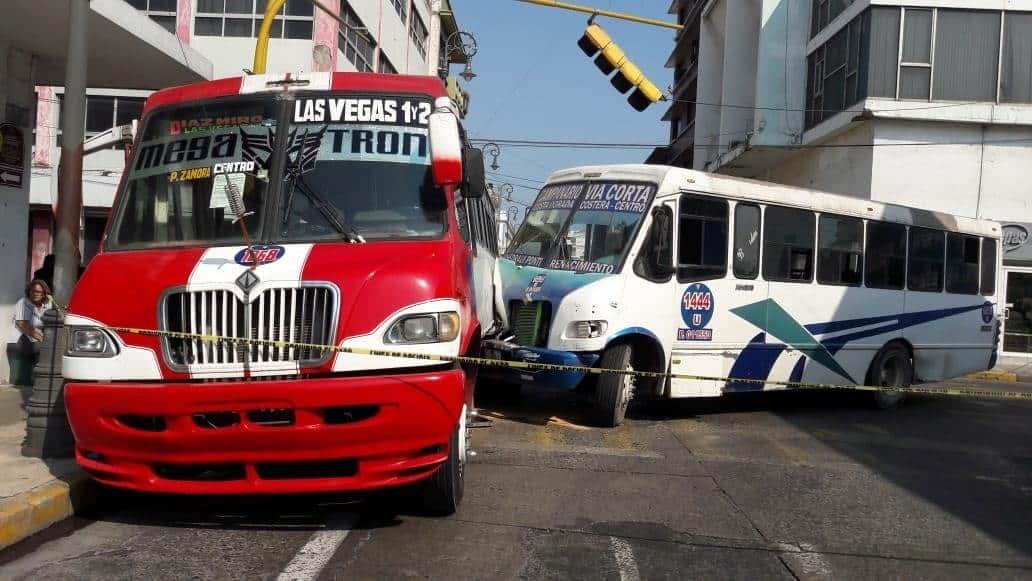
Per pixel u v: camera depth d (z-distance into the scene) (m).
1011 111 20.94
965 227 13.84
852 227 12.12
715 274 10.45
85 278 5.30
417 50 33.84
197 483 5.03
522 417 10.27
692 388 10.27
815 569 5.20
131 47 10.96
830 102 23.91
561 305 9.59
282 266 5.06
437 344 5.00
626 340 9.76
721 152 31.12
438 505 5.80
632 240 9.73
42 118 23.83
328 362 4.86
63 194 6.80
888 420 11.52
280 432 4.81
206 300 5.00
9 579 4.53
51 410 6.47
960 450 9.42
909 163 21.53
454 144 5.63
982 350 14.17
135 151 6.08
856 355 12.14
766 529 6.02
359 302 4.95
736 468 7.92
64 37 10.44
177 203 5.77
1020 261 21.50
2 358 10.69
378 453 4.94
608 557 5.24
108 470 5.14
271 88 6.12
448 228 5.62
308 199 5.67
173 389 4.82
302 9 22.31
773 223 11.13
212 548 5.12
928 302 13.18
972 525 6.38
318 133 5.92
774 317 11.10
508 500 6.44
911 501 7.02
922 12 21.33
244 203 5.68
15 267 10.88
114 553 5.00
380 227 5.58
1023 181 21.25
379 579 4.67
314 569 4.79
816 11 25.47
